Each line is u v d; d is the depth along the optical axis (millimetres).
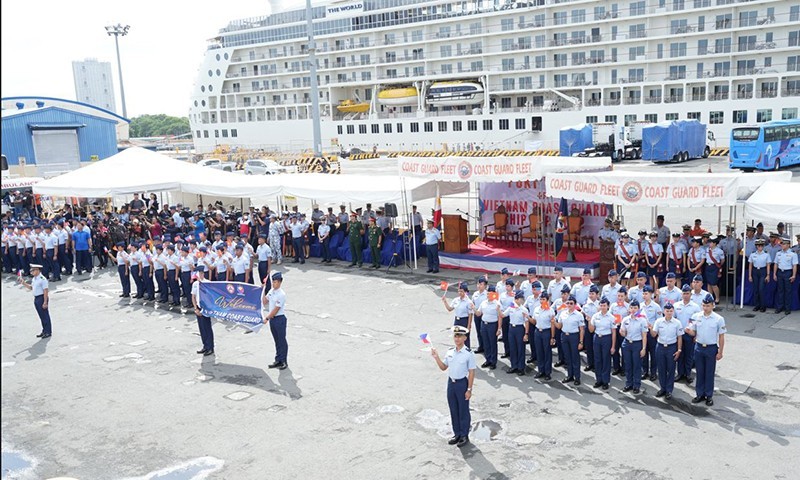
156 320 16562
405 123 71250
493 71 66000
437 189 21500
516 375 11766
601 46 61188
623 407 10102
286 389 11414
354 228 21781
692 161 49594
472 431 9477
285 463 8750
